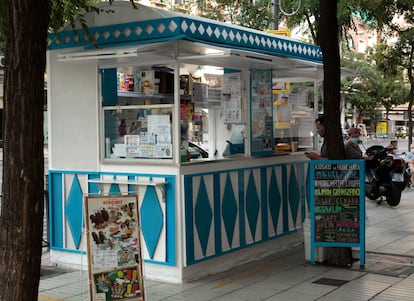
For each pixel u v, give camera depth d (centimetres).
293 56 840
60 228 749
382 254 789
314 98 958
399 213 1149
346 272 695
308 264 738
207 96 729
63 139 739
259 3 1357
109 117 703
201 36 657
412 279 660
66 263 744
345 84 3556
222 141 749
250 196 762
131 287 540
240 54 640
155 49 622
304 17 1445
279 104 882
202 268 679
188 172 654
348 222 712
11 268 359
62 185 743
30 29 357
